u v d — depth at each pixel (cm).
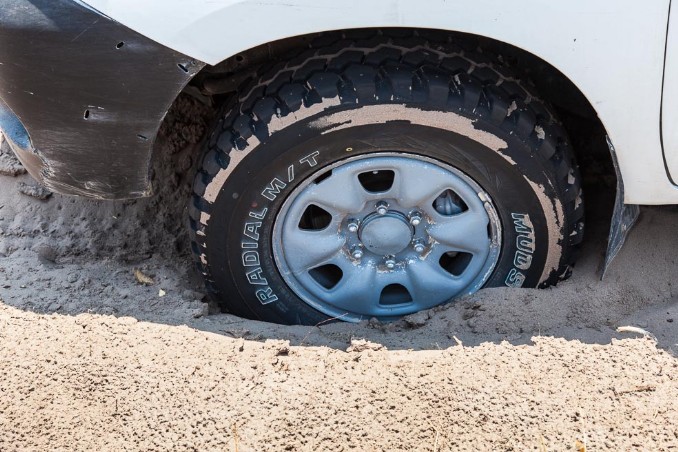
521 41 150
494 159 166
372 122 161
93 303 181
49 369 160
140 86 152
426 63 161
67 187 168
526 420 150
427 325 176
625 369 160
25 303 178
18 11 148
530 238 175
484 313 175
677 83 153
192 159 209
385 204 172
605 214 198
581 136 204
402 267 179
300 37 164
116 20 147
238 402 154
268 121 161
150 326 172
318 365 162
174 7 147
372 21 148
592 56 151
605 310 177
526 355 164
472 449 145
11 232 203
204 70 171
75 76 151
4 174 210
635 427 149
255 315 182
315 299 181
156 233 207
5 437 149
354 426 150
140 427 150
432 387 156
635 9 148
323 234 175
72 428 150
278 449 146
